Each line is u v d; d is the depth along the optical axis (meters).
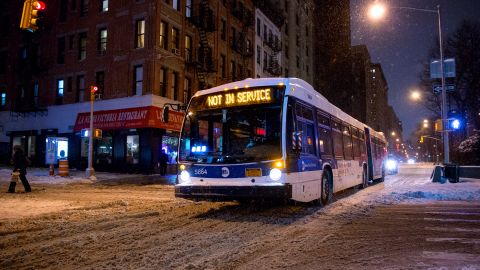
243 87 9.30
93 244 6.35
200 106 9.73
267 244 6.34
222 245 6.26
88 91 32.28
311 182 9.99
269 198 8.33
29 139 36.53
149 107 28.42
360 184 17.08
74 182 19.97
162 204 11.47
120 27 30.86
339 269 4.96
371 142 20.27
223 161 8.86
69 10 34.28
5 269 5.05
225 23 38.44
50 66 35.16
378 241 6.56
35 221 8.50
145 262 5.25
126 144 29.98
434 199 13.20
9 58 38.56
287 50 56.78
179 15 31.64
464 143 37.69
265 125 8.80
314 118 10.77
